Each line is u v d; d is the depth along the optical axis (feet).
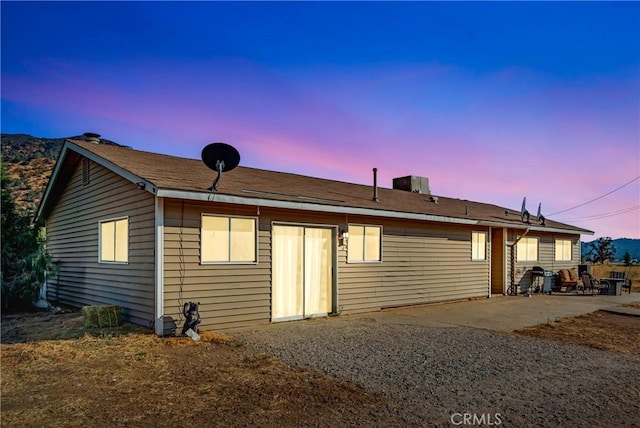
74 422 12.25
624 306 39.55
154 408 13.35
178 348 20.98
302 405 13.74
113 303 29.22
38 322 28.68
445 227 42.50
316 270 31.50
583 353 21.34
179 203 24.59
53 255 39.96
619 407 13.96
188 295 24.66
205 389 15.16
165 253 23.95
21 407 13.39
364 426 12.19
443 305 39.83
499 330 27.20
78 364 18.17
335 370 17.70
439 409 13.57
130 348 20.79
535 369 18.30
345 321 29.89
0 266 34.94
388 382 16.21
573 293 52.39
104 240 31.35
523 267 52.42
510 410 13.55
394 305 37.01
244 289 27.12
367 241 35.29
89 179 33.50
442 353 20.83
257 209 27.86
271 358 19.47
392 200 42.11
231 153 25.32
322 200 30.96
